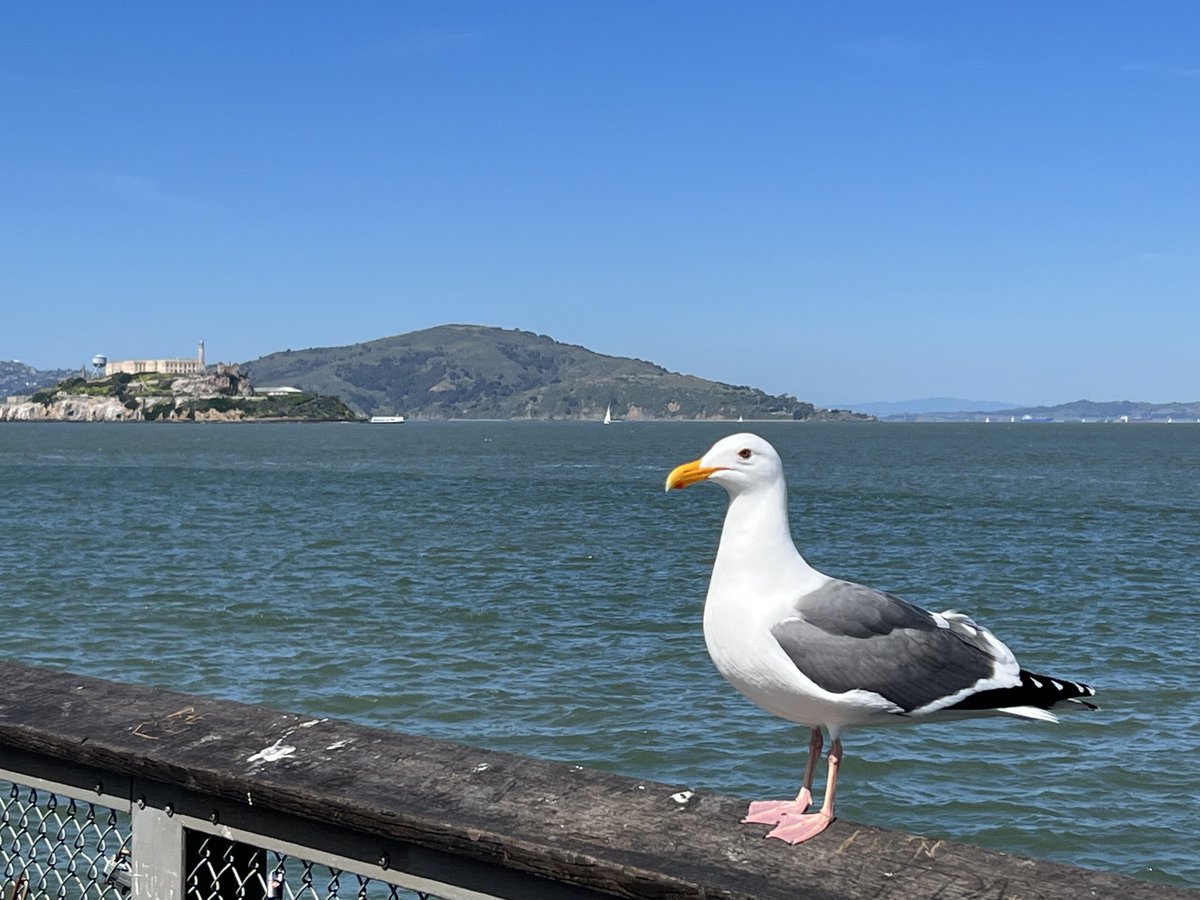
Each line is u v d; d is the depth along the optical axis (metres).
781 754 14.90
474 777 3.12
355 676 18.84
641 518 51.41
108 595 27.30
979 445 186.88
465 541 41.00
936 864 2.71
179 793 3.30
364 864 3.06
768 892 2.58
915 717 3.38
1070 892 2.57
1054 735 15.65
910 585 30.95
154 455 123.38
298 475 86.56
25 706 3.67
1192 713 16.83
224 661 19.88
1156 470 104.88
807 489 73.25
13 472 88.75
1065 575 32.94
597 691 17.86
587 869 2.72
